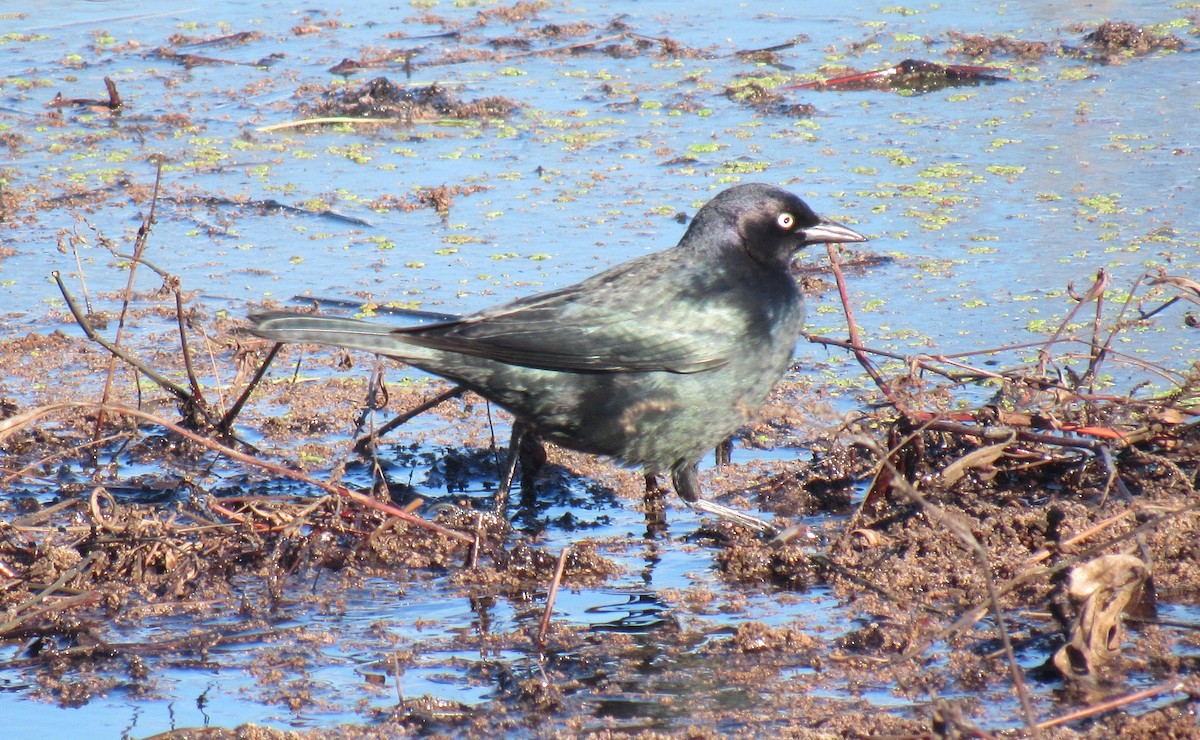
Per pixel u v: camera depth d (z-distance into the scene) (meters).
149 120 20.88
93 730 7.38
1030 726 6.53
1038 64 21.77
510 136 19.78
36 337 13.91
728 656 8.02
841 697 7.45
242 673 8.04
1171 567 8.62
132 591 9.18
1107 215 15.75
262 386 13.14
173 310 14.56
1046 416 10.23
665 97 20.98
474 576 9.38
